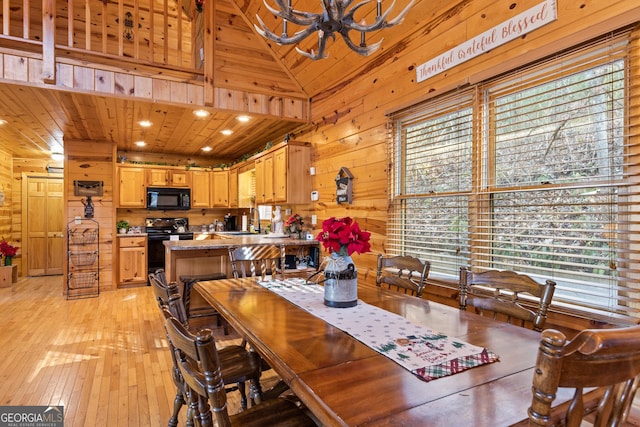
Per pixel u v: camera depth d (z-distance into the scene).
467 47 2.45
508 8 2.20
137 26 3.44
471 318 1.62
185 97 3.67
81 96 3.35
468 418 0.83
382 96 3.28
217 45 3.84
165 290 1.59
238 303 1.90
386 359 1.16
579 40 1.81
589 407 0.92
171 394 2.38
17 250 6.26
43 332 3.57
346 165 3.80
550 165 2.02
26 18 3.02
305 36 1.80
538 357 0.67
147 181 6.26
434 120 2.80
